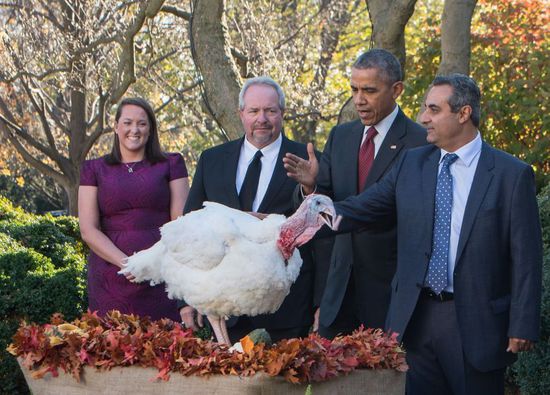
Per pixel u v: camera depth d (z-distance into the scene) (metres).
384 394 3.85
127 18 15.55
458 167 4.46
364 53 4.97
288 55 17.52
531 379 5.90
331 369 3.64
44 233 7.78
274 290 3.94
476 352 4.32
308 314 5.17
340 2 20.30
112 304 5.39
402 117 5.06
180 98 18.53
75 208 18.59
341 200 5.13
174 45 16.81
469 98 4.39
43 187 27.45
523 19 11.21
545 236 6.65
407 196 4.55
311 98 17.83
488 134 10.23
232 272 3.88
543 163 9.78
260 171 5.16
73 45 16.03
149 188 5.45
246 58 12.27
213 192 5.23
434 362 4.52
